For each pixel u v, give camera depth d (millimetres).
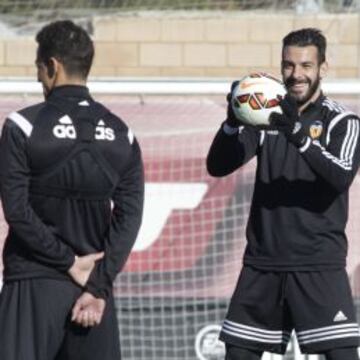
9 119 15102
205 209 24984
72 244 15352
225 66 32250
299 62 18312
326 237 18453
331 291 18422
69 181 15195
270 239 18484
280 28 32094
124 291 24875
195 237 25016
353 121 18406
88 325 15195
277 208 18422
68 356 15469
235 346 18859
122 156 15531
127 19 32188
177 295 24969
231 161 18656
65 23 15562
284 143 18406
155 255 24953
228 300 25016
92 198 15375
